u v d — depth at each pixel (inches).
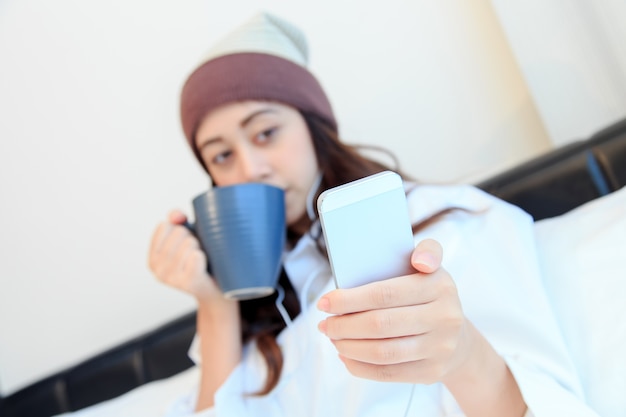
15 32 47.1
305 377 23.7
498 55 37.5
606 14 29.4
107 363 43.4
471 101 38.9
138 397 34.9
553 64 32.4
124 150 47.1
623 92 30.5
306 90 28.7
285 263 28.9
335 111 42.5
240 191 22.0
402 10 39.8
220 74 26.6
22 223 49.1
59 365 48.9
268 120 26.9
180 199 46.6
